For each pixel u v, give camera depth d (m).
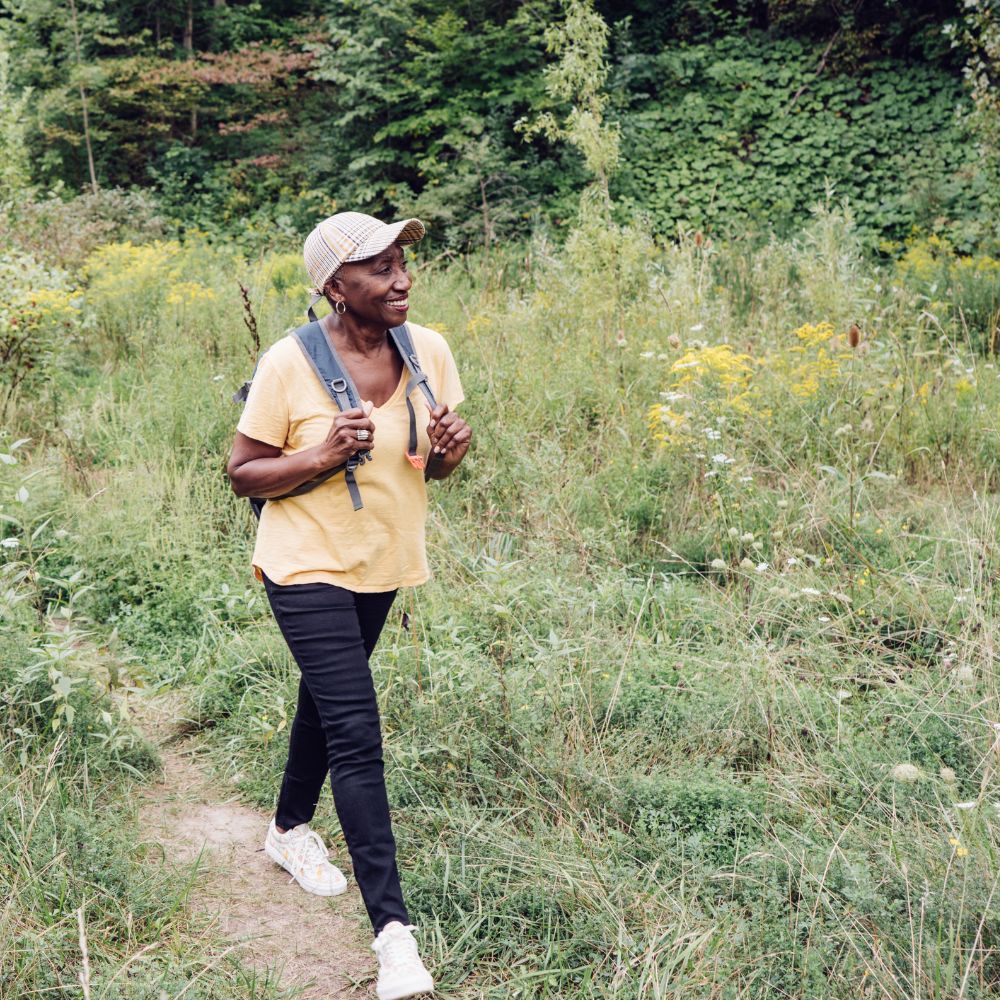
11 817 2.99
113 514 5.18
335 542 2.64
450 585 4.56
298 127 18.09
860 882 2.65
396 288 2.58
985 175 11.03
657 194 14.07
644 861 2.93
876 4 14.76
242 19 19.05
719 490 4.99
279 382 2.61
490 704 3.52
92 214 14.43
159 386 6.86
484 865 2.90
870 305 7.49
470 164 13.67
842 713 3.53
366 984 2.63
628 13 16.16
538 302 8.32
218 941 2.75
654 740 3.43
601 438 5.93
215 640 4.34
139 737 3.60
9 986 2.42
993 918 2.48
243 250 14.67
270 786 3.48
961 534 4.58
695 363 5.37
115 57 18.17
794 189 13.74
